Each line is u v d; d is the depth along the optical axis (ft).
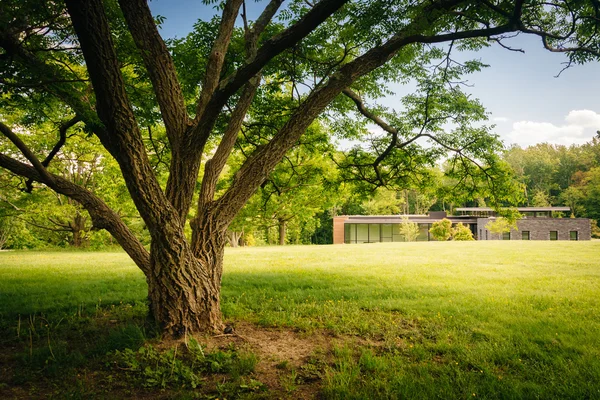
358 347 15.33
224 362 13.28
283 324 18.60
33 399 10.84
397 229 139.85
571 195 189.57
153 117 24.47
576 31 17.75
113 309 21.85
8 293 26.73
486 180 26.68
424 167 29.84
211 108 15.65
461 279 33.12
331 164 58.39
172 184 17.02
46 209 69.82
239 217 96.43
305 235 187.01
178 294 15.44
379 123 26.73
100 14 12.18
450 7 16.14
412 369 13.03
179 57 24.62
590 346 15.03
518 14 14.52
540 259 50.47
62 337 16.60
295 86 26.76
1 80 16.25
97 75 12.85
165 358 13.21
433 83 25.23
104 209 17.67
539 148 262.88
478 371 12.99
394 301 23.66
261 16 19.97
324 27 24.57
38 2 15.02
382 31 18.03
